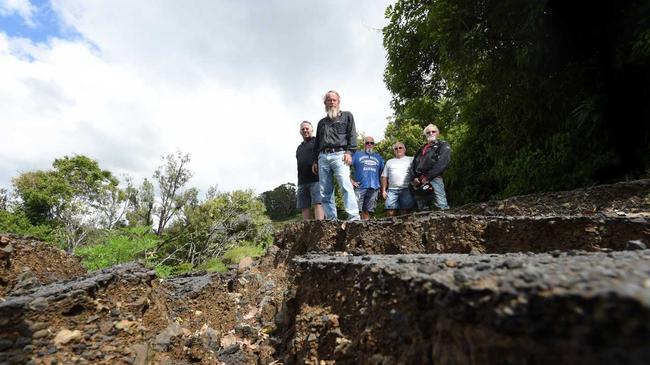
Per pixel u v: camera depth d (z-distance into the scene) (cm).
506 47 629
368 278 205
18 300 234
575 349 94
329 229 464
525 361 104
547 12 543
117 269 312
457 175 944
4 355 209
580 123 498
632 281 106
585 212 412
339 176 510
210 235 1733
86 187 2616
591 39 534
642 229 277
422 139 1289
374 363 176
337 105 529
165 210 1805
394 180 646
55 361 217
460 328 127
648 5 432
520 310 107
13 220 2072
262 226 1980
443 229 371
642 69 468
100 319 253
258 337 353
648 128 473
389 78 1154
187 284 459
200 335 345
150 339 272
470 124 878
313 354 232
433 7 717
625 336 85
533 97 626
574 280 112
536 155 620
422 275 160
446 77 808
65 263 419
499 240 339
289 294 298
